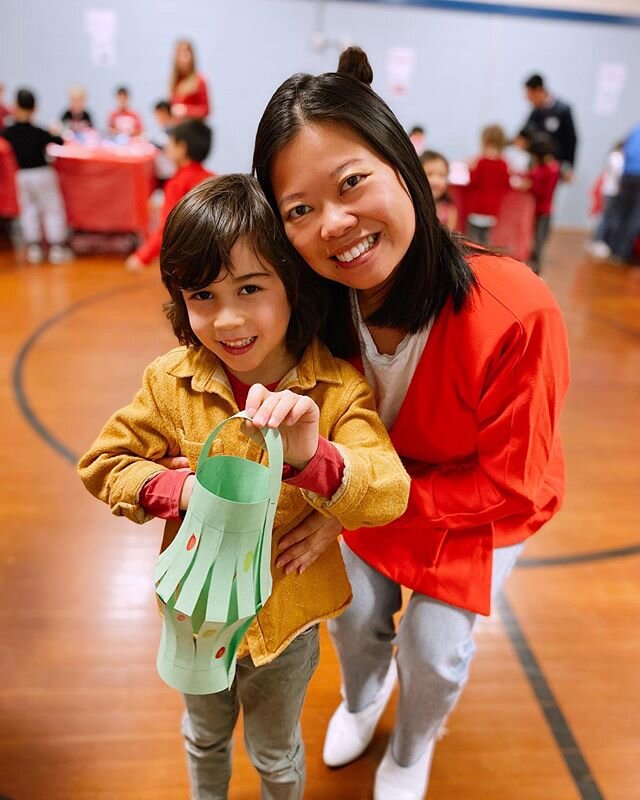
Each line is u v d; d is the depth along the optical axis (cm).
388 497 79
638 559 203
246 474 76
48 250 519
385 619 117
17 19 636
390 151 75
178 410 88
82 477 89
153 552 193
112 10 640
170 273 78
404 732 117
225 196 76
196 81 546
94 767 133
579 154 727
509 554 107
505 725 147
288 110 74
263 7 652
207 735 103
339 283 92
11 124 457
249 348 80
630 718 150
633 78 700
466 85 697
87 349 331
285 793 106
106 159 479
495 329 87
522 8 667
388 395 98
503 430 92
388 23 667
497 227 498
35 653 157
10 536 195
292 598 89
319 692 153
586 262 593
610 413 302
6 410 265
